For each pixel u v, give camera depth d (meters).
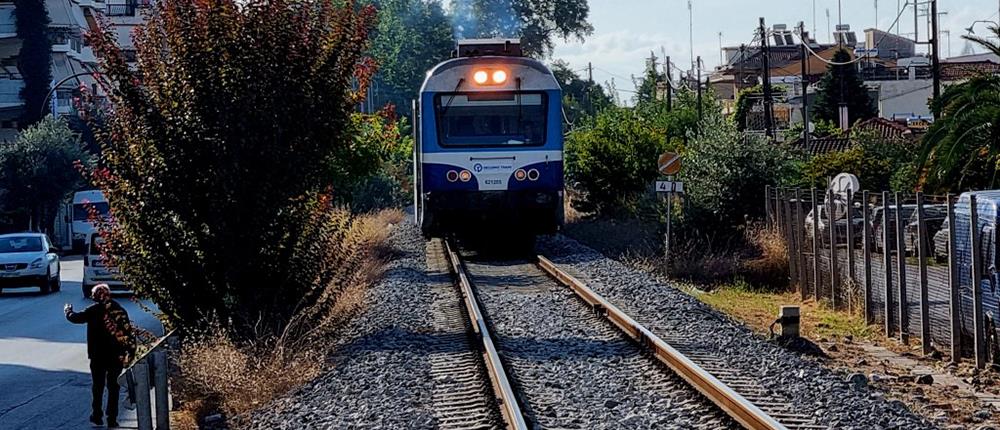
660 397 40.34
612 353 49.50
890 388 47.03
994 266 53.41
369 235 102.75
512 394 37.84
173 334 49.47
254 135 51.44
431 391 42.34
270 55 52.19
